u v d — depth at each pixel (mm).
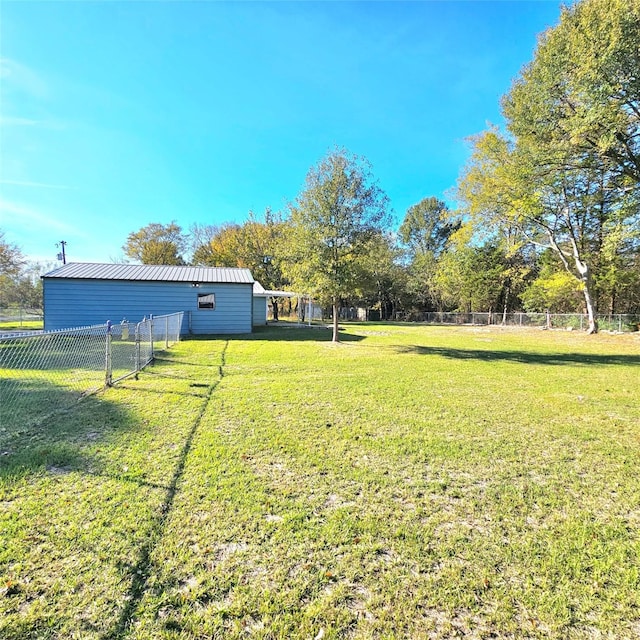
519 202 17859
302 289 12430
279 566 1913
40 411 4512
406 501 2623
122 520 2283
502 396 5797
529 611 1646
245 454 3354
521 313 26891
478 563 1967
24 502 2473
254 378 6816
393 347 12461
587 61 9578
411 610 1643
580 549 2102
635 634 1522
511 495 2734
